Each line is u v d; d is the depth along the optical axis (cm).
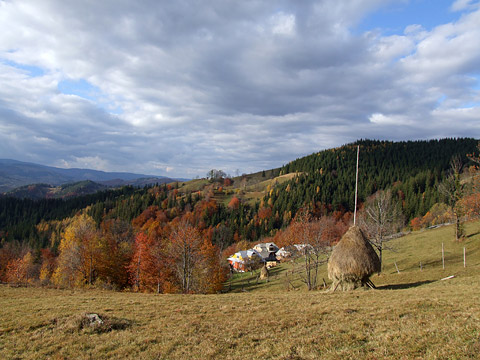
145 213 14825
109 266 5631
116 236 8456
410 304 1364
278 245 10162
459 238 4494
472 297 1434
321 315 1327
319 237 4269
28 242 12719
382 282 3112
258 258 8612
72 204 18775
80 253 5406
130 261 5741
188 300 1995
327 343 957
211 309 1630
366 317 1222
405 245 5050
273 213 13638
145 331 1238
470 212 4181
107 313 1550
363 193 14388
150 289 4850
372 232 4091
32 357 1012
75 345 1088
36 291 2694
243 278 7288
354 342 948
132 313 1569
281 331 1147
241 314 1467
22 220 16162
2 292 2569
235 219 13912
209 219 14212
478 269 2809
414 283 2709
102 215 15412
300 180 17812
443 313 1144
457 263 3459
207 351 984
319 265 5434
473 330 898
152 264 5006
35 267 8494
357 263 2358
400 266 3894
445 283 2355
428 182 12738
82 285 5062
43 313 1572
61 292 2669
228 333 1167
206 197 17375
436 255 4003
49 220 16312
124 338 1150
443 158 18688
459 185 4634
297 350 930
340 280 2445
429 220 8600
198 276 4628
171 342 1088
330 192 15288
